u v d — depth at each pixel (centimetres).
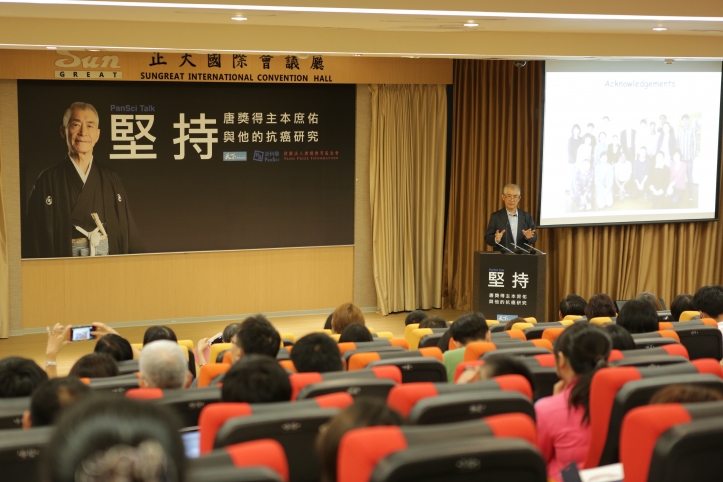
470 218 953
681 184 927
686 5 448
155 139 842
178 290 874
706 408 157
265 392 225
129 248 848
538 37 668
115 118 825
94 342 822
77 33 607
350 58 872
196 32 627
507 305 723
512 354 326
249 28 631
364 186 928
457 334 379
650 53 685
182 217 863
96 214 830
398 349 362
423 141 938
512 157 938
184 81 829
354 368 324
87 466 65
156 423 69
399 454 126
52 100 801
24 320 823
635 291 971
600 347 250
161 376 275
